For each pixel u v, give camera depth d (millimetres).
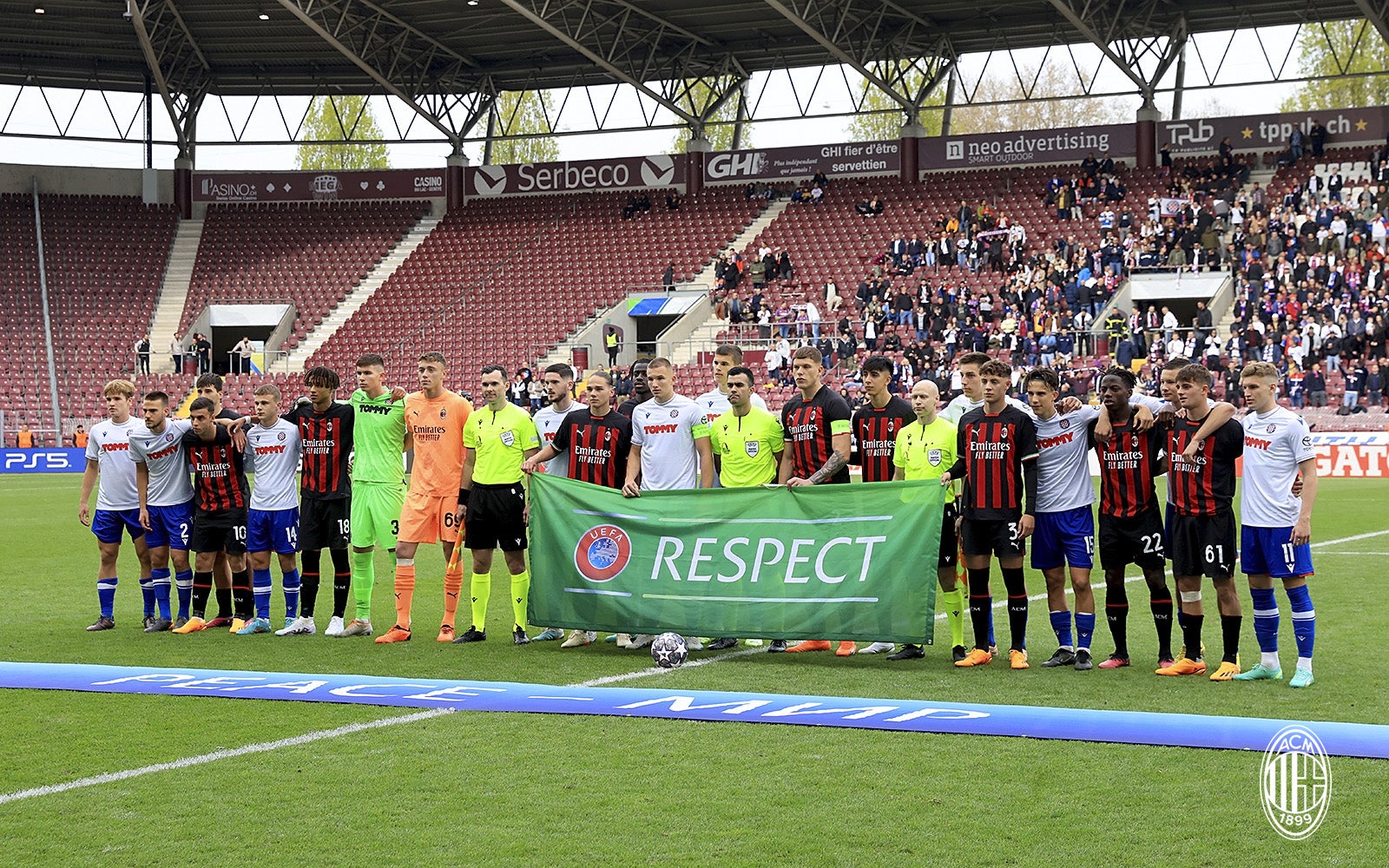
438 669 7902
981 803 5023
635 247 37594
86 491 9664
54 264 38562
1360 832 4652
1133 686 7301
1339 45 37938
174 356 35875
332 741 6000
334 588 9758
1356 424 25781
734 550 8359
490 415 9000
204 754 5781
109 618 9617
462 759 5699
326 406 9234
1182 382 7469
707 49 36281
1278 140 33375
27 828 4777
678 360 33156
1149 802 5008
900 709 6602
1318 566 12789
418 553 15461
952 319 30203
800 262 35000
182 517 9523
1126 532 7805
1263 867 4320
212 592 11602
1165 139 34375
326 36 32469
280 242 40094
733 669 7879
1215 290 29344
